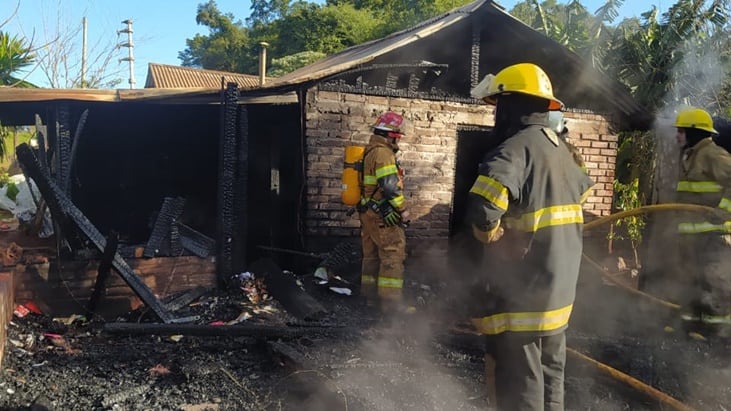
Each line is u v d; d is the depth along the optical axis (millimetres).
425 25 6969
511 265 2771
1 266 4871
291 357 3938
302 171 6152
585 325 5391
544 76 2885
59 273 5051
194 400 3570
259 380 3861
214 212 8016
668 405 3410
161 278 5348
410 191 6559
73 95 5168
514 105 2863
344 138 6195
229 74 21188
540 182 2705
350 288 5934
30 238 5219
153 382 3791
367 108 6266
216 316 5027
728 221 4691
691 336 4910
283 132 7340
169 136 7801
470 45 6879
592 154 7547
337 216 6230
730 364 4418
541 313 2729
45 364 4020
